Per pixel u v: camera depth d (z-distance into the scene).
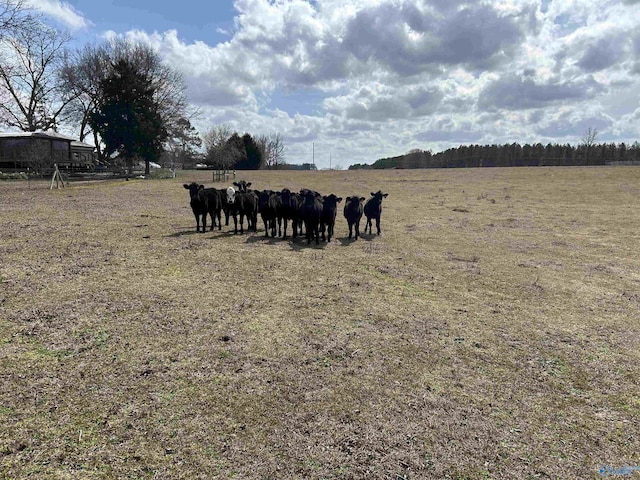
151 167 58.16
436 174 49.94
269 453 3.21
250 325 5.63
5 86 41.31
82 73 43.16
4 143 35.16
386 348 5.11
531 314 6.52
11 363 4.36
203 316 5.87
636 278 8.74
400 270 8.88
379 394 4.09
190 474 2.96
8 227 11.44
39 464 2.99
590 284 8.26
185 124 46.16
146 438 3.32
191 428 3.46
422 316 6.24
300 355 4.84
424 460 3.19
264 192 12.59
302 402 3.91
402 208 21.53
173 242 10.62
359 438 3.42
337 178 44.44
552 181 37.81
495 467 3.14
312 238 11.99
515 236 13.70
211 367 4.48
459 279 8.38
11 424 3.41
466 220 17.33
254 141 78.88
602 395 4.24
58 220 13.11
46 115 46.50
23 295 6.30
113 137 39.00
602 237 13.62
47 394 3.85
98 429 3.40
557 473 3.09
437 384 4.32
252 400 3.91
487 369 4.69
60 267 7.85
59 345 4.81
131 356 4.64
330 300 6.78
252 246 10.72
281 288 7.29
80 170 39.00
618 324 6.16
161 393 3.96
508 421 3.73
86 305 6.04
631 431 3.65
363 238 12.71
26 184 26.41
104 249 9.46
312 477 2.97
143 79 38.75
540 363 4.88
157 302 6.32
